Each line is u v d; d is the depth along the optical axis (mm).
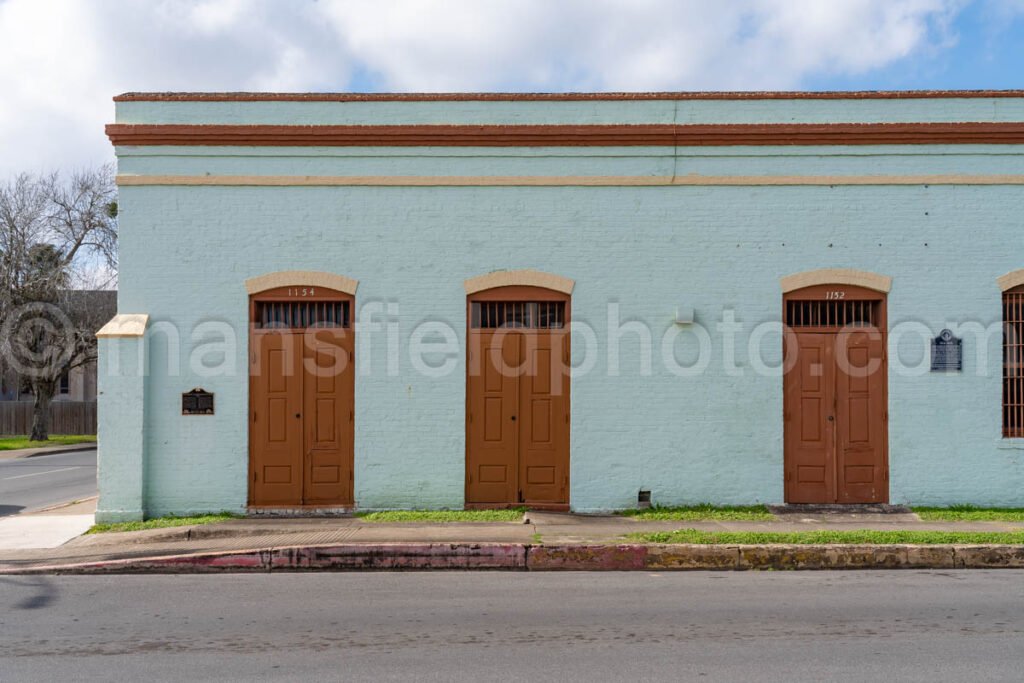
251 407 11758
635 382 11773
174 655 6078
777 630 6680
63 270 33312
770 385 11758
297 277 11750
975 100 11891
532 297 11820
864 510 11477
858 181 11758
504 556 9359
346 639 6477
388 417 11750
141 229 11758
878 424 11797
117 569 9172
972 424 11727
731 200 11828
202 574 9094
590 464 11727
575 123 11836
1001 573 8953
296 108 11852
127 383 11453
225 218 11789
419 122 11867
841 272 11734
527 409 11812
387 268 11805
